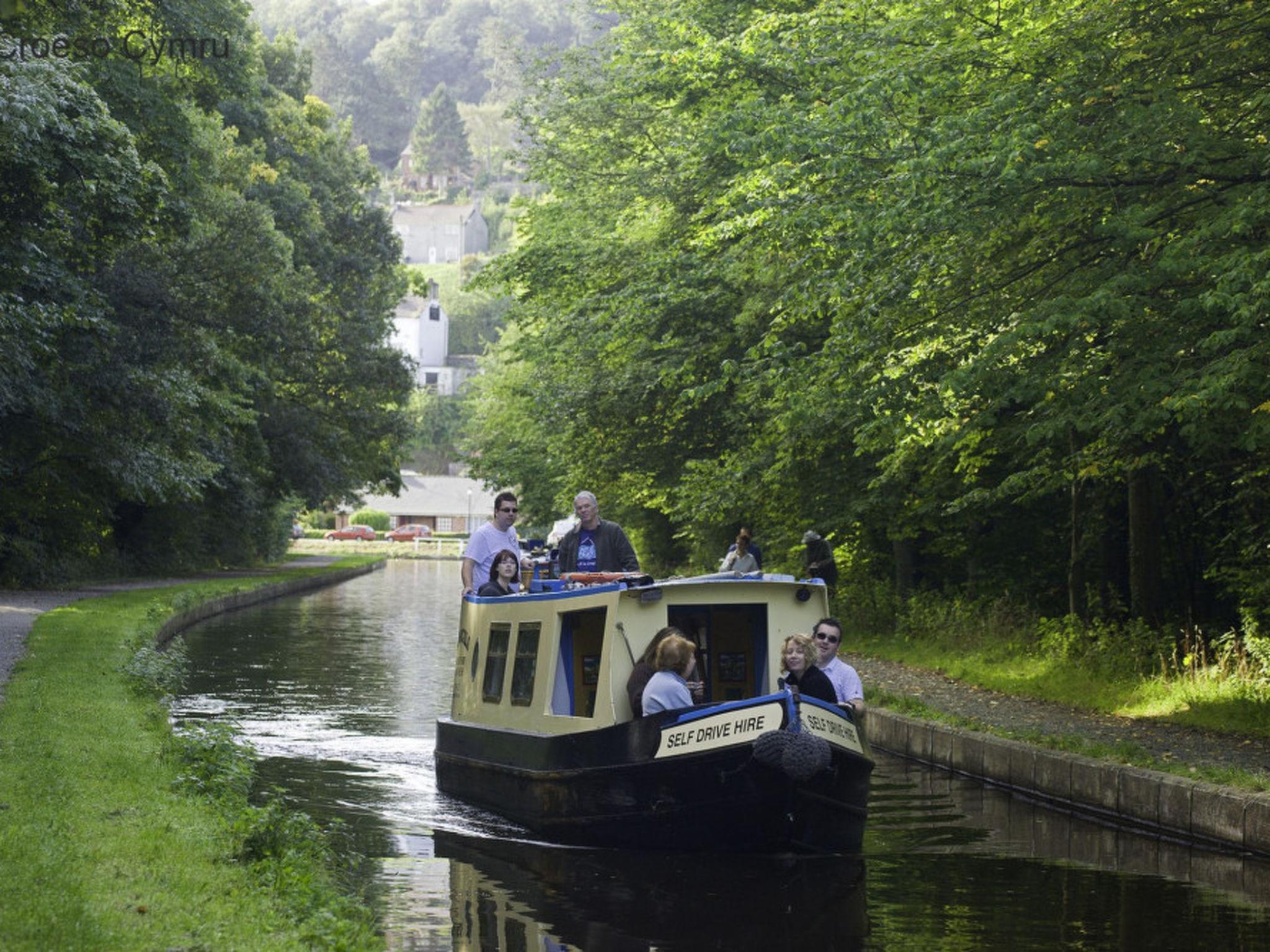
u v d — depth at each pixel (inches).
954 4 738.8
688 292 1186.6
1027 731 671.8
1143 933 405.7
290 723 798.5
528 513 2486.5
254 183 2373.3
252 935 298.7
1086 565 1114.7
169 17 1425.9
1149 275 596.7
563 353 1414.9
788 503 1163.3
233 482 2188.7
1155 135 622.5
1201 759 588.4
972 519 1070.4
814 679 514.9
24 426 1421.0
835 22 879.1
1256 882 468.4
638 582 534.0
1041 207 647.8
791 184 783.1
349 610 1857.8
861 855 503.5
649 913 423.5
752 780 477.4
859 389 749.3
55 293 1168.2
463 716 645.3
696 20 1211.2
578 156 1510.8
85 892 308.3
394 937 389.7
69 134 964.6
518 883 458.3
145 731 572.1
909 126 733.3
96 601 1412.4
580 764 523.8
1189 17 646.5
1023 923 416.5
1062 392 633.6
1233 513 928.9
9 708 600.4
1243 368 540.4
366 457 2699.3
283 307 2132.1
